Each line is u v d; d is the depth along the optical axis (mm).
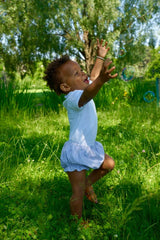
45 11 14531
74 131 2088
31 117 6344
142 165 2836
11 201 2250
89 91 1845
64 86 2148
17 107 6543
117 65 17781
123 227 1823
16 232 1866
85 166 2031
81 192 1986
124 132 4434
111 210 2027
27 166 3006
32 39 17266
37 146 3699
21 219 2027
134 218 1931
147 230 1779
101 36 16938
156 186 2357
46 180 2709
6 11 14469
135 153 3188
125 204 2100
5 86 7078
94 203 2215
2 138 4293
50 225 1930
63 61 2160
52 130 4930
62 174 2865
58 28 16172
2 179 2707
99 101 7707
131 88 8805
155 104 7395
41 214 1941
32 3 14633
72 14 15578
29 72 18938
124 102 8062
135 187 2354
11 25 15484
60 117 6227
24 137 4453
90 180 2195
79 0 15469
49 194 2369
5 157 3221
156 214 1920
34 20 15914
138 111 6273
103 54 2539
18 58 17859
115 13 16281
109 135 4344
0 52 17656
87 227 1885
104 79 1766
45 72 2232
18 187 2484
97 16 16453
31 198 2273
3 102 6617
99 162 2076
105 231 1846
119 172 2691
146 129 4551
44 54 18109
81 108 2020
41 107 7199
